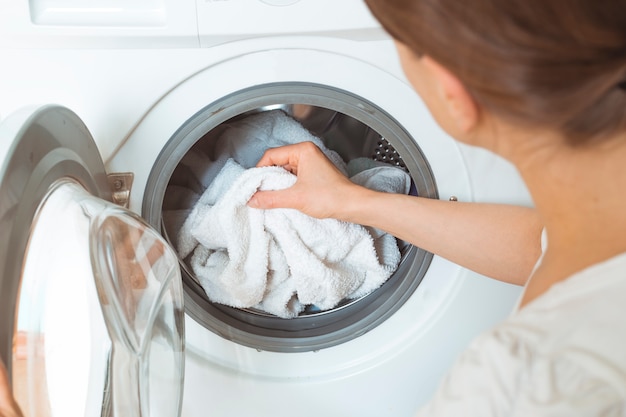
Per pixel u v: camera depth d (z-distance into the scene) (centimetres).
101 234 67
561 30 31
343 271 96
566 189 40
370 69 84
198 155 99
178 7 77
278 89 85
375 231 98
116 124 82
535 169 40
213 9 77
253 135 99
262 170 88
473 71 34
